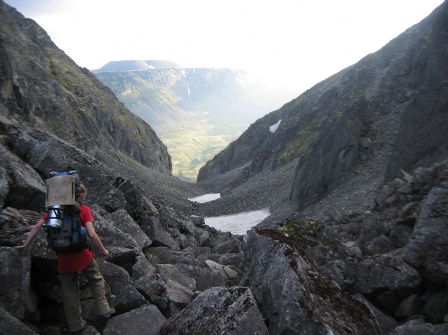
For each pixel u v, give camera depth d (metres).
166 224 16.39
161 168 159.75
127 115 153.62
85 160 14.83
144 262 9.41
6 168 9.48
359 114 49.62
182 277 9.98
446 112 29.05
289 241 8.38
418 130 30.59
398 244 10.80
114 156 109.94
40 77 94.75
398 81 54.41
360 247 11.73
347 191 40.41
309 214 38.81
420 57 53.34
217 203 77.25
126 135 134.62
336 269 8.56
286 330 5.82
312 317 5.81
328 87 123.00
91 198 12.93
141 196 14.63
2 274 5.96
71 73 132.62
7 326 5.29
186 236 18.25
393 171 31.73
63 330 6.58
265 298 7.20
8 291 5.97
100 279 6.88
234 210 68.69
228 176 133.38
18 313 6.01
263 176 96.31
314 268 7.55
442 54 32.31
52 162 12.30
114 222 11.97
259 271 8.33
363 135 47.53
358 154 45.62
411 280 7.73
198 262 12.38
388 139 45.38
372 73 73.50
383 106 51.62
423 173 14.26
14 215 7.79
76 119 99.50
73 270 6.30
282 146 107.94
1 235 6.96
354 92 70.94
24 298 6.16
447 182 9.25
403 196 14.20
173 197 81.62
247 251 9.88
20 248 6.23
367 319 6.50
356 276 8.44
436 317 7.08
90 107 118.62
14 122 14.20
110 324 6.71
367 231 12.35
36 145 12.49
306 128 103.06
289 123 116.31
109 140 119.50
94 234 6.33
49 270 7.07
